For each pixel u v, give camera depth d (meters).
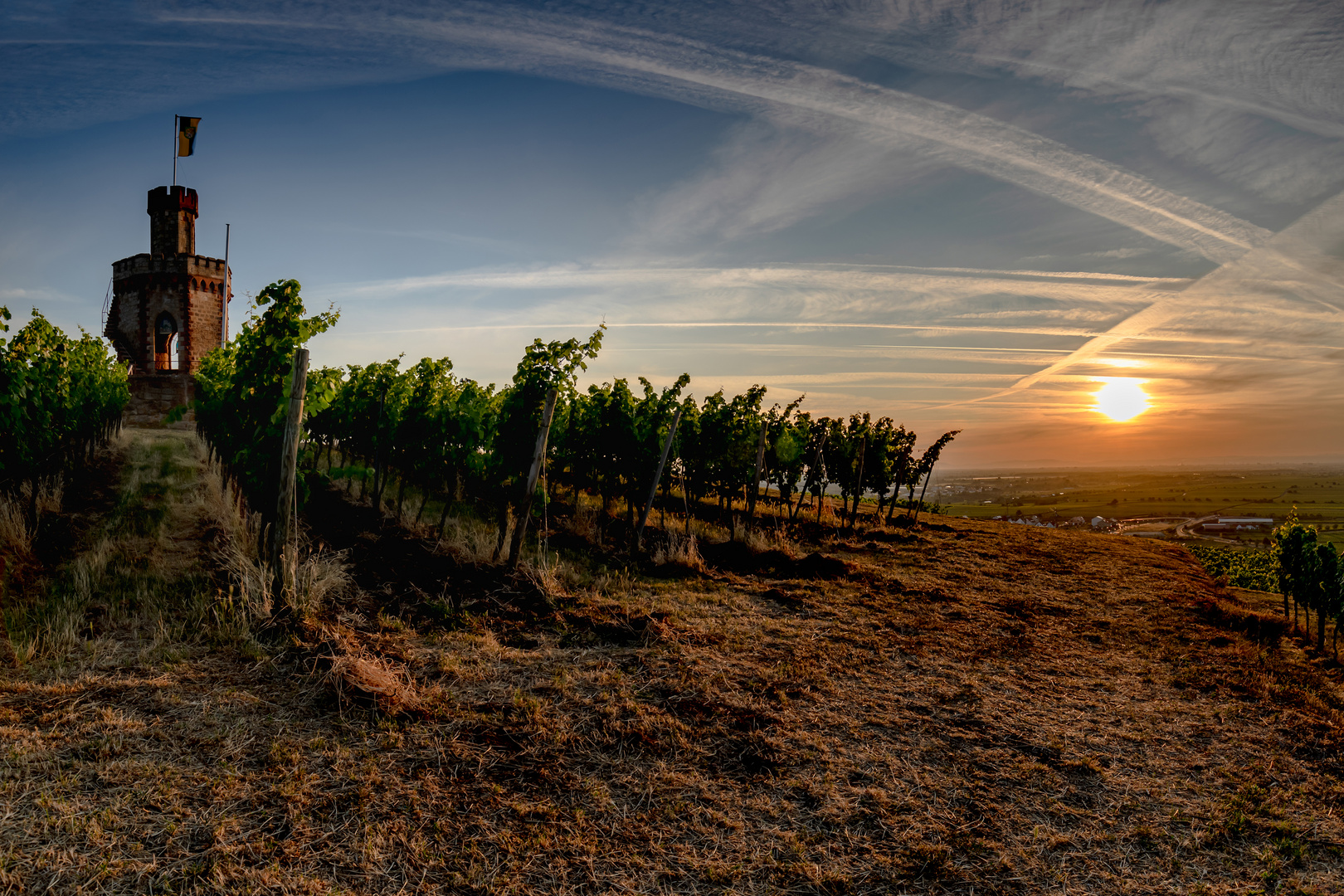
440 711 4.89
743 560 11.87
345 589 7.52
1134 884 3.53
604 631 7.11
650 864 3.40
